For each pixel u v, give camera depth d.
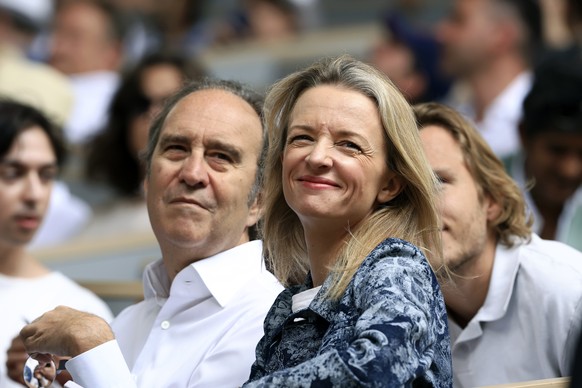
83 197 18.94
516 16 19.05
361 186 7.57
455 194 9.58
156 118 9.86
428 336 6.84
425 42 21.23
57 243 17.28
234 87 9.73
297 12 28.23
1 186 12.23
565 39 19.73
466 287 9.86
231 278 9.31
